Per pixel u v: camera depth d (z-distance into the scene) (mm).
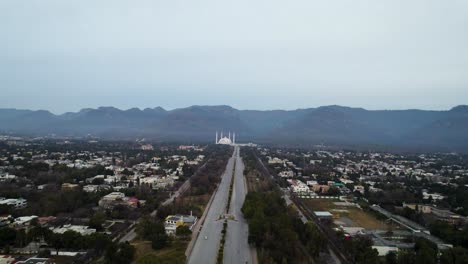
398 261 193500
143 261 173500
